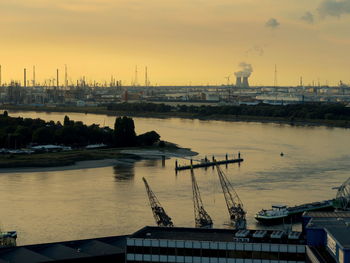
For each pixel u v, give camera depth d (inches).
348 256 6752.0
